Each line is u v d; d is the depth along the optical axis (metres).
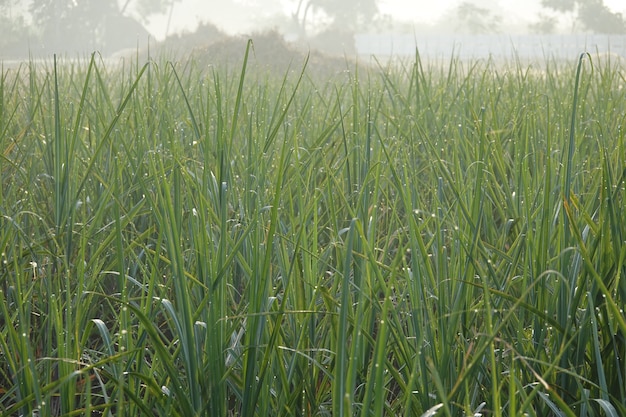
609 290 2.42
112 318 3.47
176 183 2.97
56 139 3.33
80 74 6.91
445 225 3.25
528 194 2.92
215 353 2.22
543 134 4.46
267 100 4.97
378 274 2.25
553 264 2.69
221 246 2.45
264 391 2.31
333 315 2.46
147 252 2.67
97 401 2.94
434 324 2.37
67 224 3.38
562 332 2.29
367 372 2.50
